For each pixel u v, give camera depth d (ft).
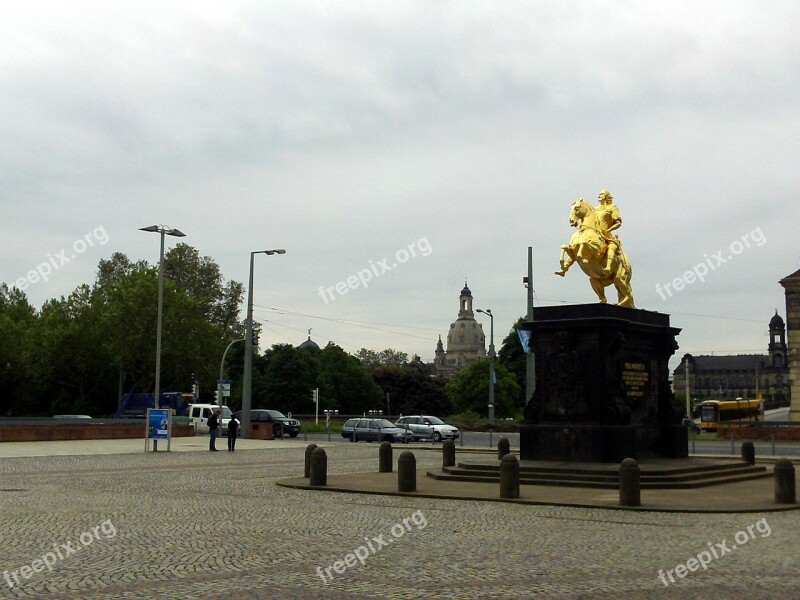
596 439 90.63
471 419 259.39
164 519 60.64
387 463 103.35
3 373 327.06
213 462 119.34
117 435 196.24
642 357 98.48
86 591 37.93
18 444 168.86
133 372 318.04
